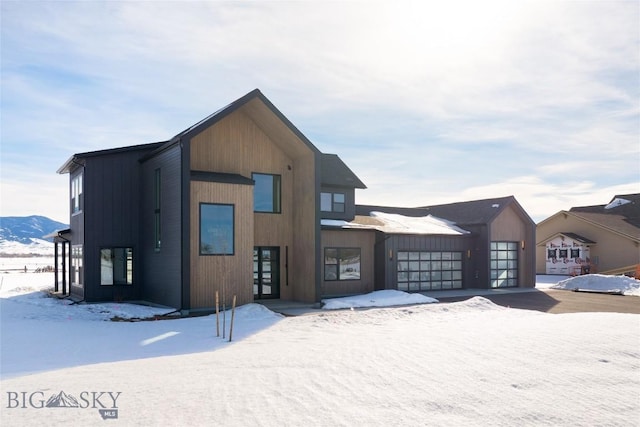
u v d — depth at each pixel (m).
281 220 20.98
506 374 7.02
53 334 12.20
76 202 22.58
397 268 25.12
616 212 43.31
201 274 17.25
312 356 8.58
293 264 21.11
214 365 8.12
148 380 7.04
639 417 5.30
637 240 36.22
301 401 5.90
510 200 29.11
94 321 14.84
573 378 6.79
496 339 9.77
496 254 29.06
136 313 16.42
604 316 12.81
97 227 20.53
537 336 9.88
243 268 18.09
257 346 10.23
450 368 7.41
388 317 15.05
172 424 5.14
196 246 17.20
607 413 5.42
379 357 8.30
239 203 18.19
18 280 34.88
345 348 9.27
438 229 27.30
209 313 16.62
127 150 20.98
